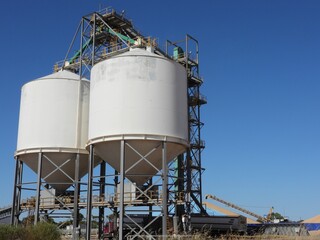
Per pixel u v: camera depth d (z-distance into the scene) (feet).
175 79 111.86
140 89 106.42
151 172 109.29
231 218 147.74
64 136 124.67
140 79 107.04
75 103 128.57
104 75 110.22
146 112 105.09
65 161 124.47
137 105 105.29
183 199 123.44
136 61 108.17
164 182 101.86
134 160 106.32
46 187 134.62
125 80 107.14
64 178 126.82
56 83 128.16
